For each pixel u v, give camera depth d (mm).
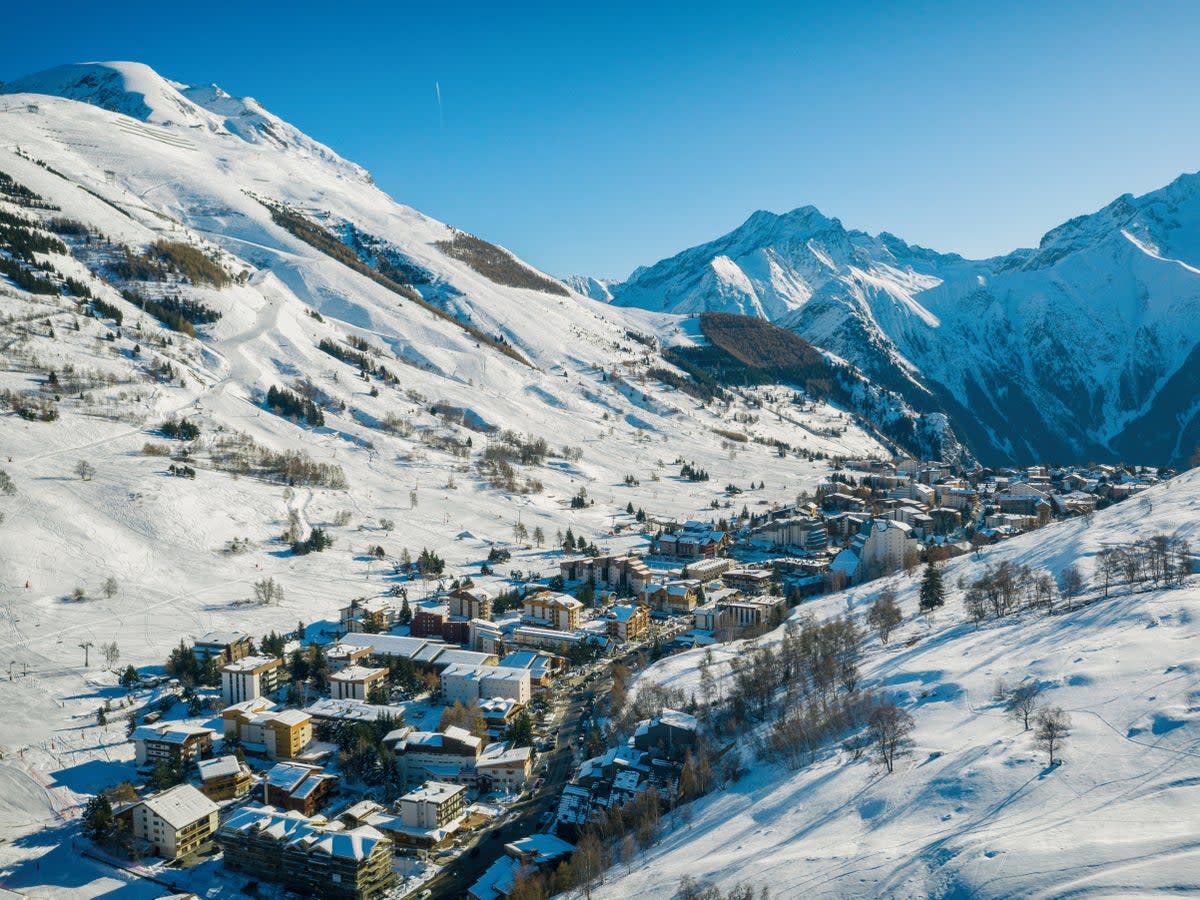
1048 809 104625
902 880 98188
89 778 160875
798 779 135375
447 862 140125
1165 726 114000
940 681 153875
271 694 198000
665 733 159375
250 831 136125
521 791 161125
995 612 189625
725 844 122500
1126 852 90375
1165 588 167500
